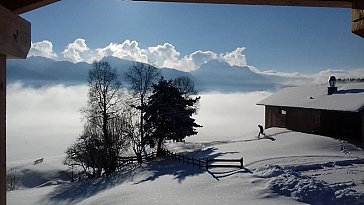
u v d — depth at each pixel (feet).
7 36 7.02
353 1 9.33
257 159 80.53
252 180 64.13
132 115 125.18
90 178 116.98
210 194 59.16
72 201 85.61
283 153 87.15
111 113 122.83
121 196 67.92
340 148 89.76
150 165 102.63
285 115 124.67
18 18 7.60
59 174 172.76
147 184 75.92
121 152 129.29
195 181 70.08
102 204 65.46
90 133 123.24
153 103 117.29
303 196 53.11
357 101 97.76
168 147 147.54
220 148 106.01
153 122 118.52
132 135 122.72
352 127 102.42
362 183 57.11
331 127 106.42
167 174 84.38
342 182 57.93
